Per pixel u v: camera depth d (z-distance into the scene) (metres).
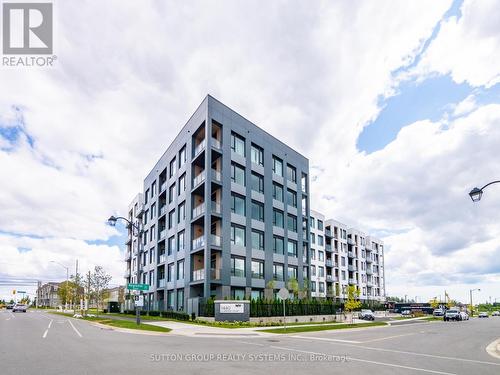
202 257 37.12
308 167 49.59
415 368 11.07
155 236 49.16
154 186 53.16
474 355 14.57
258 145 40.88
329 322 38.22
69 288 60.84
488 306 153.25
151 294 49.88
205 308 30.81
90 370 9.39
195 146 38.97
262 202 40.00
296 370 10.21
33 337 17.70
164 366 10.23
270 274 38.97
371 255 93.25
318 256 69.88
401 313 76.44
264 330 24.62
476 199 16.70
